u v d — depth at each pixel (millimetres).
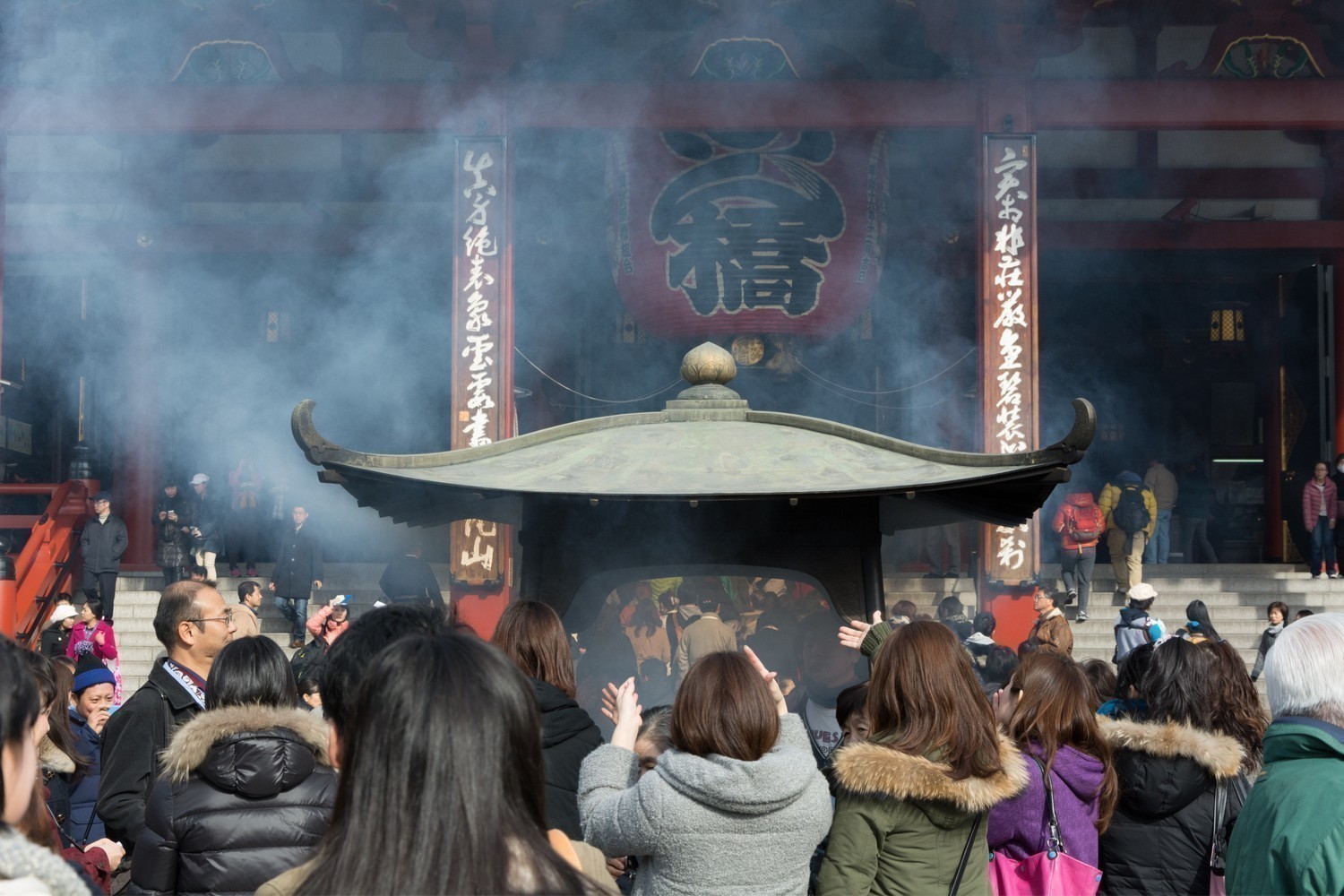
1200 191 20984
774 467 5348
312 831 3697
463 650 2051
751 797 3240
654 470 5309
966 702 3633
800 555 5348
